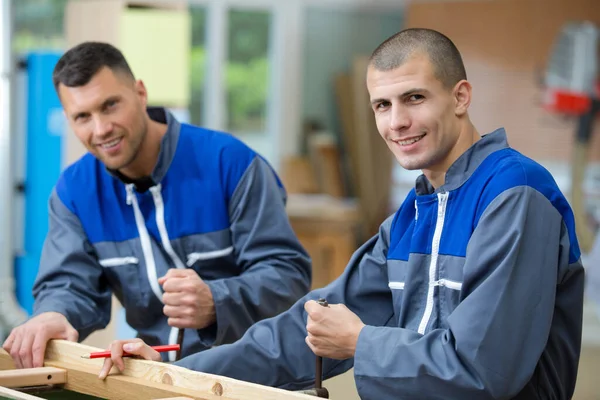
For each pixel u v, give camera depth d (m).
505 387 1.79
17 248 5.47
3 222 5.16
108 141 2.57
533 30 9.07
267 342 2.23
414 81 1.93
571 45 8.87
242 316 2.65
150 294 2.77
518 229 1.82
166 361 2.80
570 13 8.89
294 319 2.24
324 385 3.85
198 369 2.21
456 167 2.00
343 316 1.98
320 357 2.04
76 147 5.14
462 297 1.89
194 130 2.84
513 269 1.81
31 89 5.39
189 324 2.58
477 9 9.34
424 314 2.03
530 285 1.82
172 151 2.77
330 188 10.32
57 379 2.25
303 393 1.90
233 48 10.32
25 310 5.47
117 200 2.79
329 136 10.68
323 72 10.73
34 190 5.43
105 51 2.59
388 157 10.39
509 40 9.19
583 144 8.80
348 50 10.80
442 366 1.81
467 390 1.79
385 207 10.38
